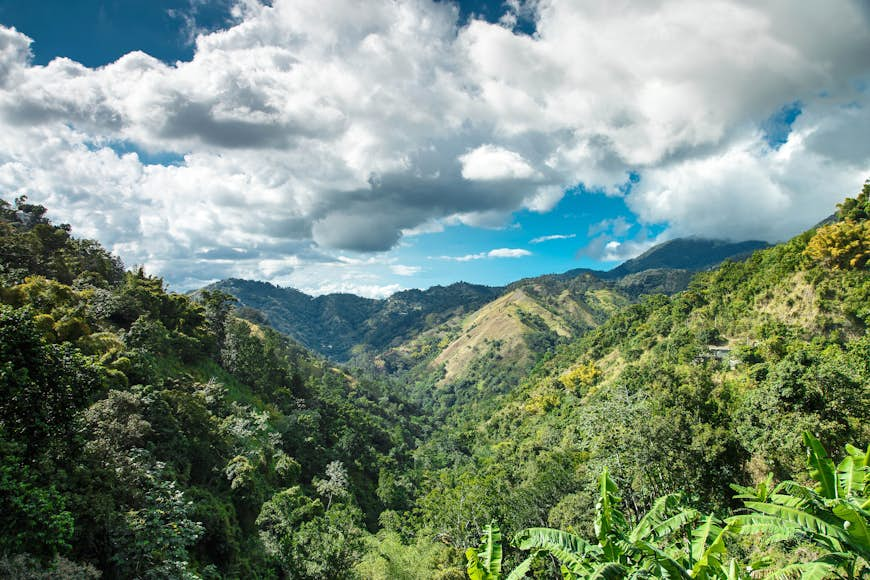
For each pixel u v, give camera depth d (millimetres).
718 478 25047
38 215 67500
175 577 17625
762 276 69688
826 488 7977
